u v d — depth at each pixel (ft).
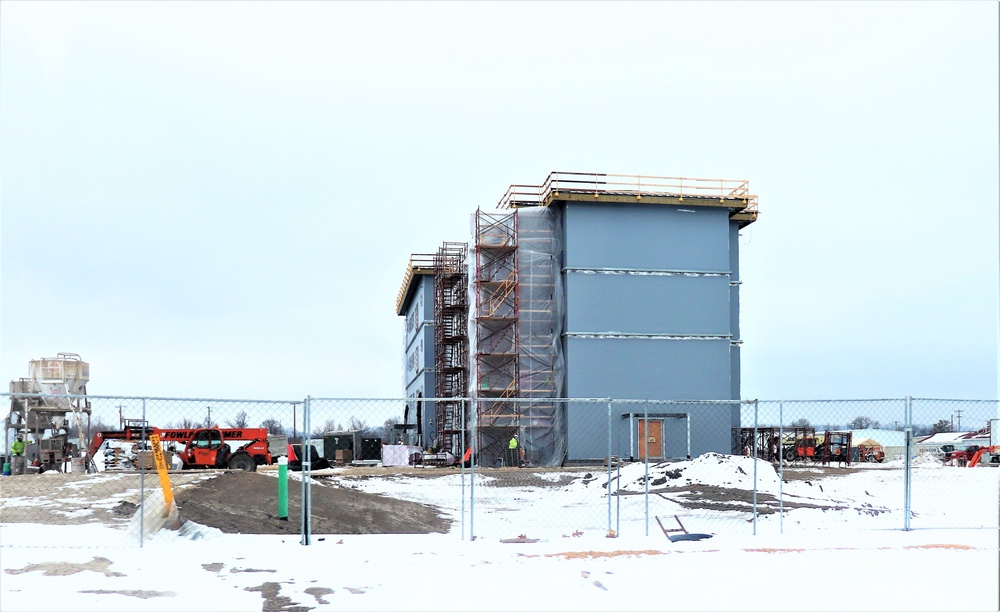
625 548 49.24
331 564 43.73
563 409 163.02
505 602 35.83
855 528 62.64
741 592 37.22
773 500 83.41
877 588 37.86
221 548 48.67
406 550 48.60
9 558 44.50
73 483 88.74
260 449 137.80
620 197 165.78
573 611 34.40
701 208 171.63
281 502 59.52
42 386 137.39
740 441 172.24
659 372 165.58
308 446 52.13
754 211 181.06
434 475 126.52
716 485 93.81
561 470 136.15
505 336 166.40
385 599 36.45
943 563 43.62
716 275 170.60
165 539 52.06
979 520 70.90
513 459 158.51
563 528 68.23
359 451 188.55
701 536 54.95
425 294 221.66
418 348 233.35
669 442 163.84
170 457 134.62
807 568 42.29
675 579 39.73
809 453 190.70
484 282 166.50
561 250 169.78
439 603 35.70
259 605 35.53
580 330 164.45
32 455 135.54
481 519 74.84
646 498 57.06
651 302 167.43
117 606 34.88
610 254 167.12
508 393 163.53
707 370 167.22
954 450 220.23
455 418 185.06
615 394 163.63
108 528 57.21
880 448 223.71
